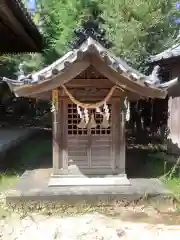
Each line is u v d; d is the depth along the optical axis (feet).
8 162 31.40
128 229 16.49
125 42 37.86
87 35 23.76
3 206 19.38
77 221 17.56
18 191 20.02
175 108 33.91
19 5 21.06
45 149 39.50
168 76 36.40
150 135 42.52
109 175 21.93
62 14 46.16
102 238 15.48
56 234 15.90
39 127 69.15
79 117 21.98
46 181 22.77
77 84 20.95
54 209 19.20
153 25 40.68
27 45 32.68
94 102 21.63
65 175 21.76
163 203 19.76
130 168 27.40
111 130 22.13
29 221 17.60
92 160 22.02
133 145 40.73
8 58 58.80
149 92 20.31
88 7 44.11
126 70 19.84
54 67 20.42
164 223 17.25
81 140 22.02
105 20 39.91
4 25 26.78
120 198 19.67
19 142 46.01
